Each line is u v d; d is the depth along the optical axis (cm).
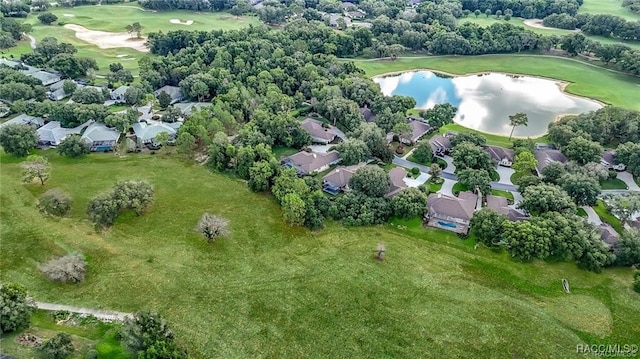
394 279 8362
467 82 19838
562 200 9681
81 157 12025
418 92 18600
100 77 17738
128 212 9831
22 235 8912
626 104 17062
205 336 7056
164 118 14162
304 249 9050
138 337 6391
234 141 12812
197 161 12175
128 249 8781
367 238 9431
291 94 16638
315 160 11906
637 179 12094
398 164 12562
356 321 7469
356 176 10600
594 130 13388
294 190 10100
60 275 7762
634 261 8706
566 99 17988
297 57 18388
